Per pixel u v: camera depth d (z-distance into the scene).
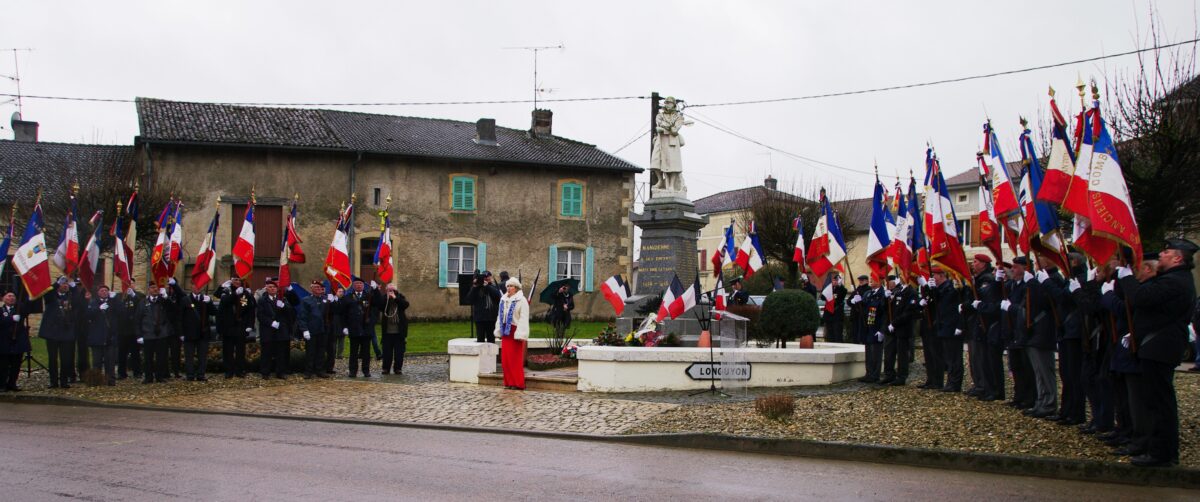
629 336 17.05
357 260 35.34
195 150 33.72
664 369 15.09
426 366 20.92
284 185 34.69
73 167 33.22
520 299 15.70
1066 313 10.88
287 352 17.84
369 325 18.45
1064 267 10.56
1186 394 13.11
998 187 12.53
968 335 13.76
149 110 34.78
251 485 8.17
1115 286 9.48
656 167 19.06
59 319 16.30
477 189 37.12
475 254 37.09
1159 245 19.91
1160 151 19.36
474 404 13.74
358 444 10.52
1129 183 19.67
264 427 11.94
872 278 16.83
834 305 20.58
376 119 38.69
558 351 18.39
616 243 39.03
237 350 17.67
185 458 9.49
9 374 16.33
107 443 10.46
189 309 17.11
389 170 36.00
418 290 36.16
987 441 10.11
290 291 17.75
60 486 8.09
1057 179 10.66
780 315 17.48
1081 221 9.84
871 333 16.02
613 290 18.06
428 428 11.93
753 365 15.46
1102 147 9.46
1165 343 8.73
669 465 9.42
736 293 20.38
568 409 13.09
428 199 36.47
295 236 18.73
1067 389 10.98
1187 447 9.67
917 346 24.17
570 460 9.62
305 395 15.04
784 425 11.23
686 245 18.95
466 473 8.81
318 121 37.09
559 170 38.31
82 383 17.09
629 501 7.71
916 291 15.23
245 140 33.81
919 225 15.30
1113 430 10.18
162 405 14.07
